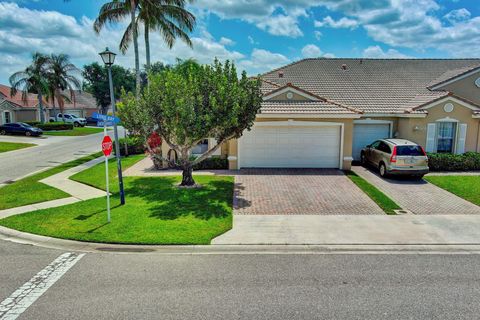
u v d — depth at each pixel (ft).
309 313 17.81
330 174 52.90
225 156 58.44
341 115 54.29
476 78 65.82
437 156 56.03
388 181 49.01
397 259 24.94
